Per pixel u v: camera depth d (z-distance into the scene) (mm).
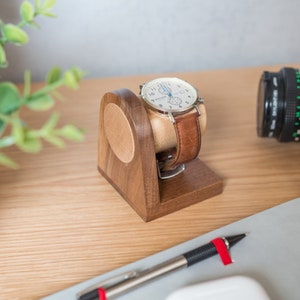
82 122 487
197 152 383
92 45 556
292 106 429
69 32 540
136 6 541
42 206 396
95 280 336
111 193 412
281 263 350
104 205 400
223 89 547
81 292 326
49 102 214
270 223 380
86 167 437
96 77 579
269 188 420
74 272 347
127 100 362
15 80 555
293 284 336
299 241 365
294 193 416
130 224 385
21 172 427
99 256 359
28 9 245
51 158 444
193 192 397
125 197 402
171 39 576
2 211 389
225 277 330
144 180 372
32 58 546
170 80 397
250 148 465
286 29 604
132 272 339
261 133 457
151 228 382
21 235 371
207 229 382
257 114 476
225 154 456
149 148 364
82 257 358
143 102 375
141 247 367
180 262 342
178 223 387
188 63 601
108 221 386
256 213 391
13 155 444
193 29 575
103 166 421
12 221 382
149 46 574
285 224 379
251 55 616
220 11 570
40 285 338
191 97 381
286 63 628
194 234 378
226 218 392
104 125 398
